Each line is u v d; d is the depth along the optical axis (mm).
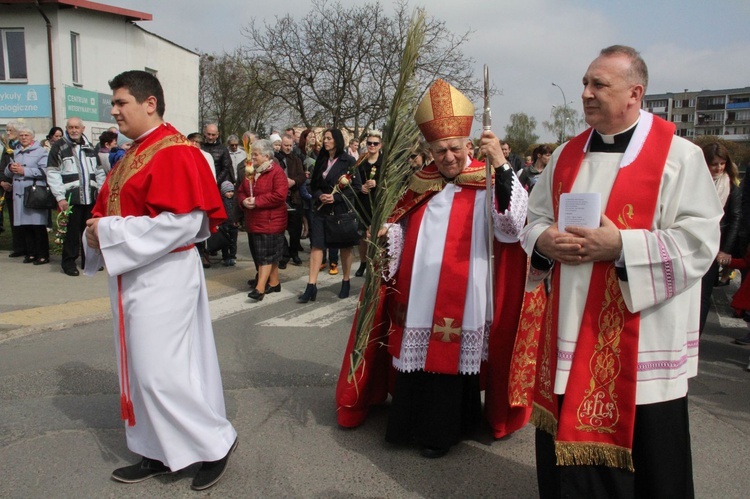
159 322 2953
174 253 3023
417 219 3637
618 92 2342
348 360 3822
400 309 3619
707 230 2285
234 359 5188
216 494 3105
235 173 10570
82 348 5348
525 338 3486
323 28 24516
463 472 3373
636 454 2443
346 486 3207
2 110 19062
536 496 3143
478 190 3533
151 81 3043
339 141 7035
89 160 8008
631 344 2363
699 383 4898
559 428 2430
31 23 18719
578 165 2516
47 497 3045
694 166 2346
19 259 9156
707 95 107062
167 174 2924
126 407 3080
